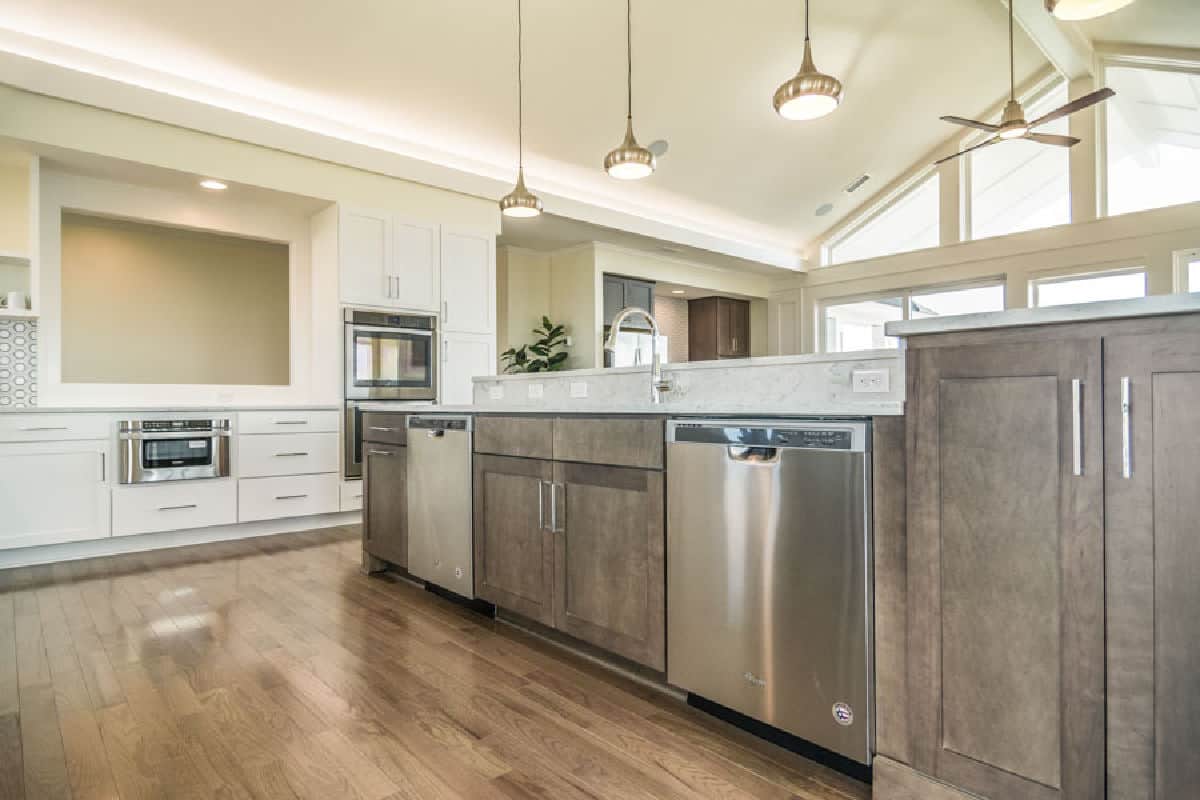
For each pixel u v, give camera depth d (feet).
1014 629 3.83
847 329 26.43
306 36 12.29
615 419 6.46
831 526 4.71
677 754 5.10
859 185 23.45
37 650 7.16
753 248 24.66
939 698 4.15
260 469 13.39
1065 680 3.65
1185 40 16.21
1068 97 18.99
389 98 14.35
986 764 3.94
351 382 14.56
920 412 4.25
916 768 4.27
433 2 12.30
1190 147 17.67
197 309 19.71
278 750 5.10
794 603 4.94
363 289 14.78
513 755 5.06
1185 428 3.28
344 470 14.48
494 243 17.12
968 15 16.37
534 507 7.46
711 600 5.53
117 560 11.41
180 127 12.31
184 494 12.51
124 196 13.15
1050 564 3.70
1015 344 3.83
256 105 13.53
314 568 10.95
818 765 4.96
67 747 5.11
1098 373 3.53
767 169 20.98
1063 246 19.98
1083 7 7.90
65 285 17.72
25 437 10.91
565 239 21.27
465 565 8.52
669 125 17.62
